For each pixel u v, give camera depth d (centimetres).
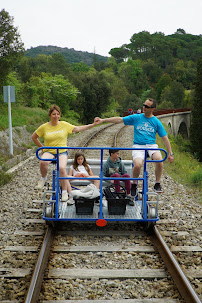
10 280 411
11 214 655
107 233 560
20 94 2680
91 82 5153
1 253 485
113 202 536
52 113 564
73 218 524
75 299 374
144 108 571
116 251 493
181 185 962
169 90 12206
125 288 398
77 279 413
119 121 594
